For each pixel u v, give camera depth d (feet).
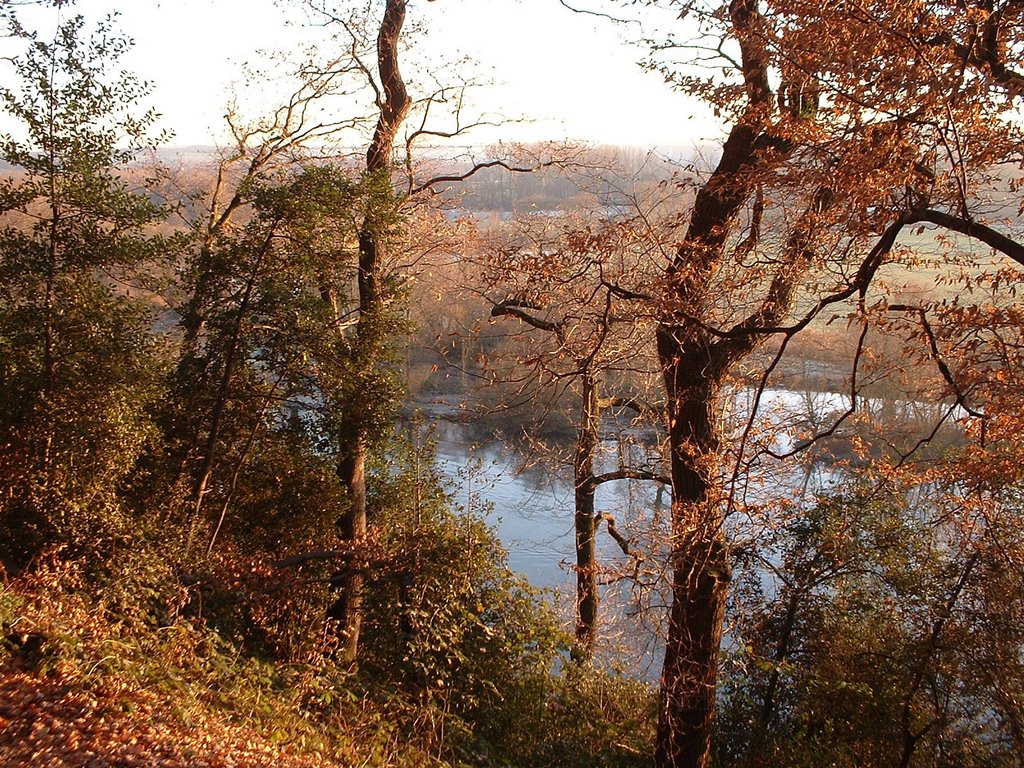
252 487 46.34
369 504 53.42
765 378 21.48
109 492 34.14
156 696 20.93
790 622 39.04
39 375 33.01
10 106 31.94
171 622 27.40
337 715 26.45
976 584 34.19
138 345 37.42
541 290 27.30
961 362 20.44
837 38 19.54
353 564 40.81
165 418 41.14
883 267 24.30
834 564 37.09
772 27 20.79
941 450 36.04
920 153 19.31
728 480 26.30
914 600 35.99
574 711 37.22
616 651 47.91
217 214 50.29
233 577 35.14
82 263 34.47
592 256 25.67
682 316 25.20
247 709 23.18
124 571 28.40
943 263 23.13
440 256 48.75
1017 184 19.45
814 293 25.44
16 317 32.89
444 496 53.83
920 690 35.81
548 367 32.45
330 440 46.34
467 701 34.60
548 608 43.01
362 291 46.16
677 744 29.43
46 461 31.60
